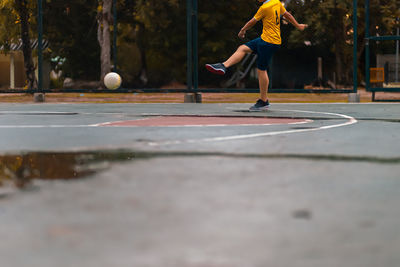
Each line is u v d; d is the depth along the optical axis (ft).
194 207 8.25
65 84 120.57
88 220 7.46
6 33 102.22
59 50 121.49
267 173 11.44
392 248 6.26
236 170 11.79
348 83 108.17
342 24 103.91
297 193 9.33
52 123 26.48
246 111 37.91
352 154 14.65
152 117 30.99
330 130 22.15
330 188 9.78
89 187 9.79
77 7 116.26
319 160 13.44
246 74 105.81
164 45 104.78
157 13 99.35
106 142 17.57
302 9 99.04
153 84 107.24
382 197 9.03
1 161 13.16
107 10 97.14
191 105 47.80
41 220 7.48
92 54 121.60
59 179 10.59
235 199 8.82
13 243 6.46
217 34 103.04
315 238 6.65
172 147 16.10
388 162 13.14
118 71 106.83
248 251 6.15
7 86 130.93
